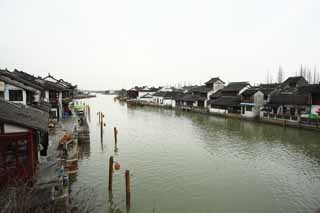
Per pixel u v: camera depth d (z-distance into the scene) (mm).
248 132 40688
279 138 35594
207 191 17906
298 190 18234
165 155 26953
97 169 21969
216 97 69812
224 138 36094
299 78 59406
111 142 33000
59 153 20641
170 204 15883
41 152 18281
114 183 18828
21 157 12648
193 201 16328
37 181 12859
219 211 15070
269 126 45219
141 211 14984
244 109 55031
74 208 13234
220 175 21125
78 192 15914
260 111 51469
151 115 67562
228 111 59656
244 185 19078
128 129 43719
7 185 11312
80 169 21922
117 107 96562
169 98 93750
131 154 27156
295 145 31406
